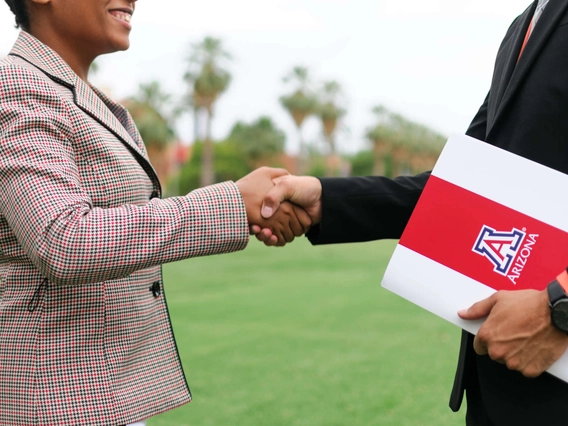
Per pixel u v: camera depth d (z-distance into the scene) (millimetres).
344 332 7852
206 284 13953
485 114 2086
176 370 1909
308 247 26062
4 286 1765
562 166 1662
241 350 6848
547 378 1630
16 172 1568
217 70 50719
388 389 5246
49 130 1641
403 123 74250
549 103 1676
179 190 64562
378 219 2158
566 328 1438
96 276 1546
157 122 49062
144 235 1562
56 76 1789
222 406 4832
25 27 1946
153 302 1896
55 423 1649
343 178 2172
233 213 1674
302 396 5078
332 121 61656
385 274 1693
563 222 1559
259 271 16781
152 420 4512
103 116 1826
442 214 1662
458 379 1868
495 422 1725
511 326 1495
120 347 1752
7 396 1694
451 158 1672
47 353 1677
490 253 1611
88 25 1895
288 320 8875
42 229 1515
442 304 1641
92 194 1721
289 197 2086
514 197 1605
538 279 1565
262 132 63531
